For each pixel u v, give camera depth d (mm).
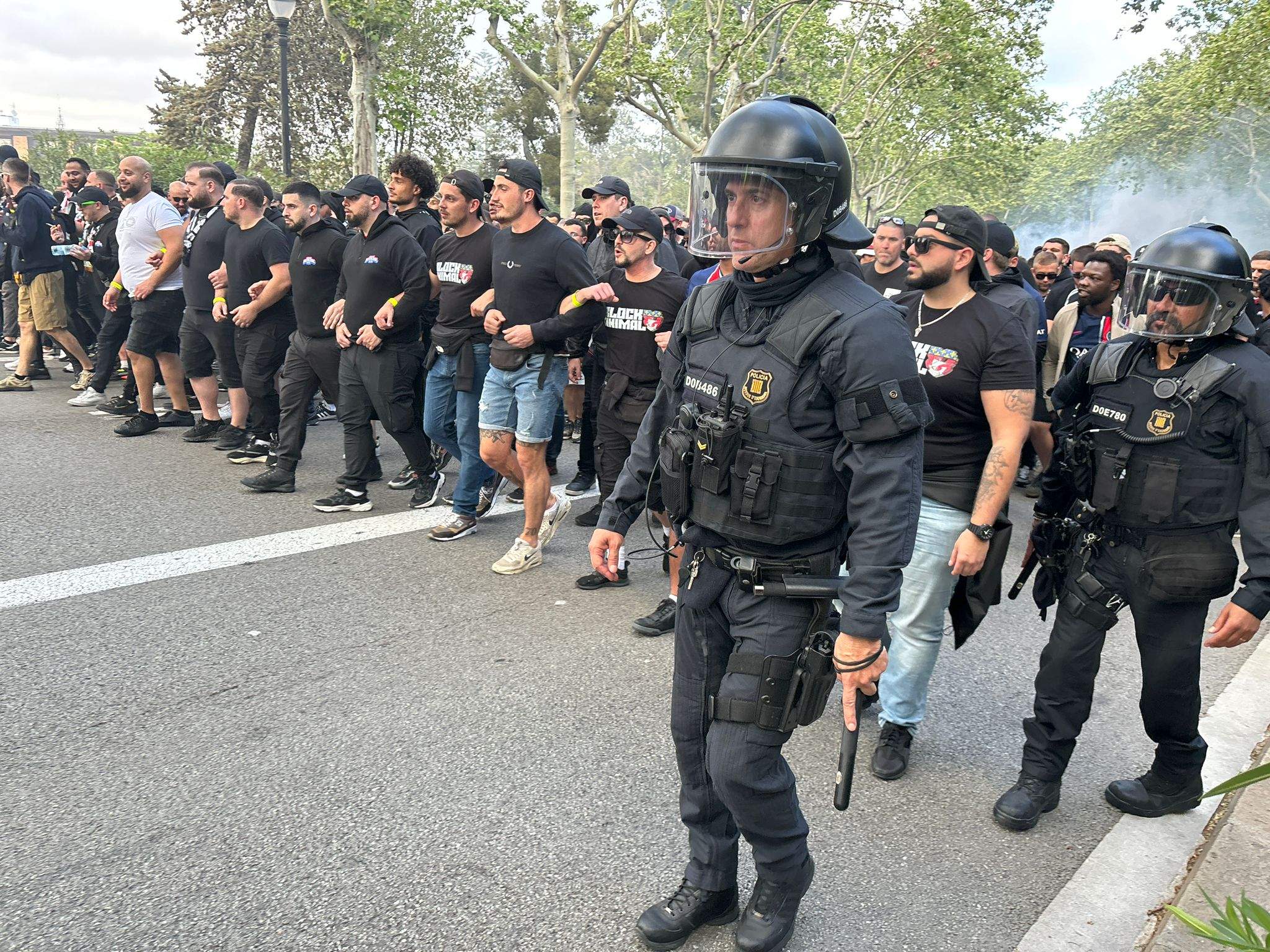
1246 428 2475
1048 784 2836
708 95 18969
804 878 2154
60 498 5387
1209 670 4039
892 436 1775
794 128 1779
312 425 7852
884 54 26031
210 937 2170
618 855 2537
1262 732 3473
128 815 2607
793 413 1871
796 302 1877
